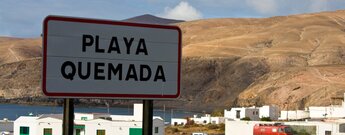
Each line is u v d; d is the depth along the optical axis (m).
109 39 11.84
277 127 105.25
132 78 11.98
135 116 101.31
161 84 12.22
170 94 12.25
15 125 93.12
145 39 12.12
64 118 11.59
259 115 180.50
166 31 12.25
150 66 12.14
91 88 11.67
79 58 11.61
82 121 91.38
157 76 12.18
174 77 12.28
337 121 120.31
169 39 12.27
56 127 91.00
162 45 12.23
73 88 11.55
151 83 12.14
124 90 11.94
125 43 11.95
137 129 90.31
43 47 11.40
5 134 105.69
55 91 11.44
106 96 11.77
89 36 11.70
